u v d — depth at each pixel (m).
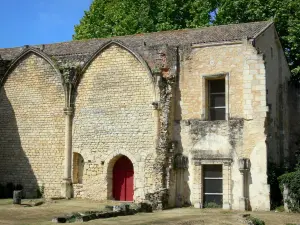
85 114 27.06
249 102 23.64
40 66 28.61
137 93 25.89
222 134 23.95
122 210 19.98
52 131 27.77
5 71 29.50
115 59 26.73
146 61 26.11
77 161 27.20
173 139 24.92
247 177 23.25
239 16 33.72
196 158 24.16
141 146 25.38
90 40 30.66
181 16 39.22
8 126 29.00
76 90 27.48
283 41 32.66
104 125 26.50
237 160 23.47
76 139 27.09
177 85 25.28
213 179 24.12
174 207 24.05
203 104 24.58
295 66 33.09
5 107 29.23
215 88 24.98
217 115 24.77
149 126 25.33
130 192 26.03
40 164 27.81
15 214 19.84
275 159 26.42
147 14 38.47
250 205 23.03
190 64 25.16
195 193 24.02
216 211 22.28
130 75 26.22
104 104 26.67
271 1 32.97
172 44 26.30
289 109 30.03
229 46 24.41
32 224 16.72
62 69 27.98
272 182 23.66
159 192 23.11
